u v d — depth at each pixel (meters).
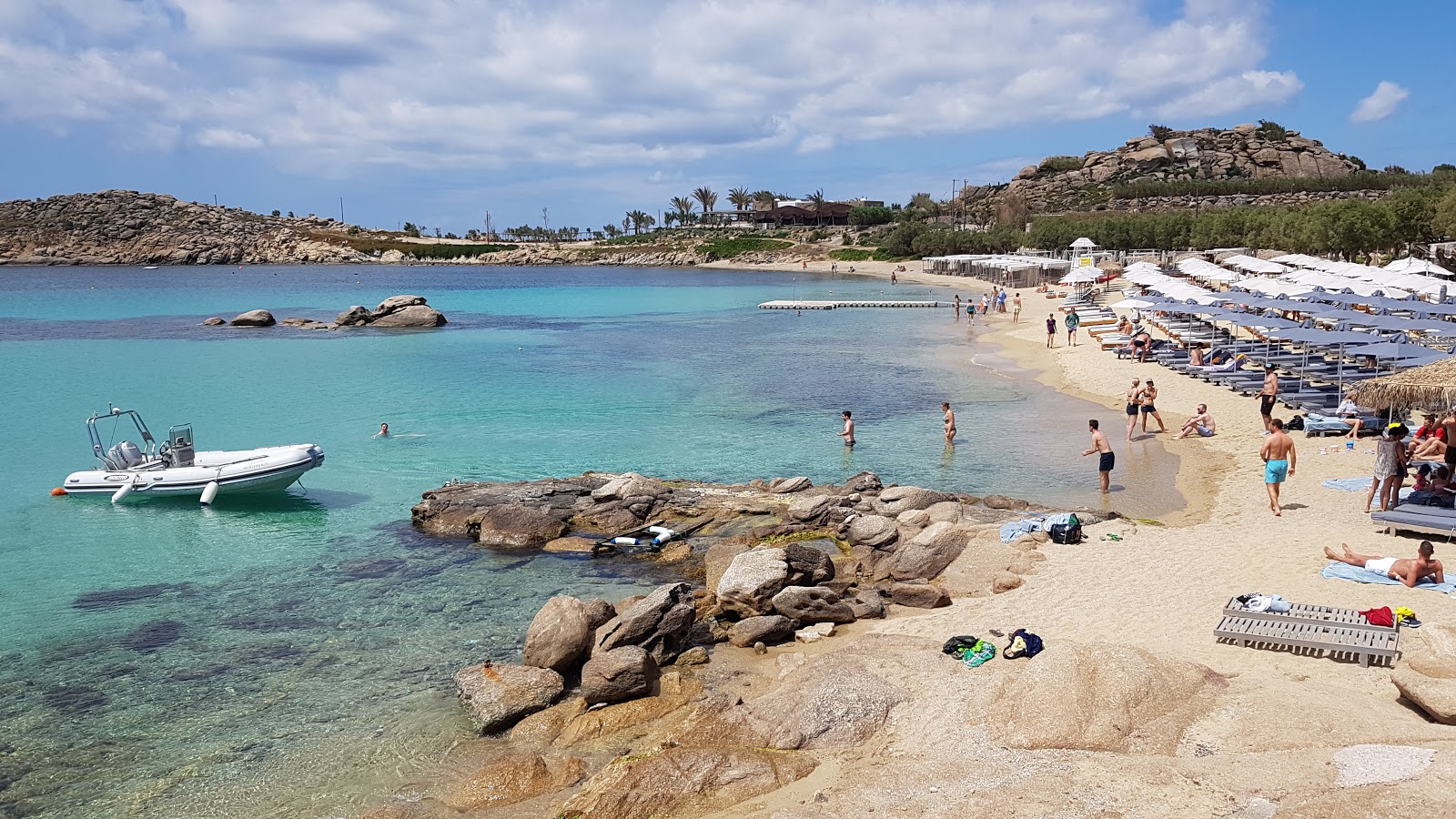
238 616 16.41
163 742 12.16
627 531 20.45
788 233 182.62
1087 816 8.30
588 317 75.75
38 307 85.44
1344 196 148.12
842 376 42.12
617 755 11.27
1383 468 17.77
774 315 75.12
